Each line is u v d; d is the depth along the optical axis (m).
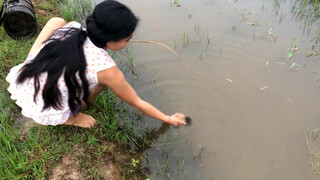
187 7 4.26
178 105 2.93
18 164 2.25
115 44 1.91
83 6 4.20
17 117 2.67
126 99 2.29
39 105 2.22
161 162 2.47
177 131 2.73
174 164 2.46
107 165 2.40
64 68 1.95
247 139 2.64
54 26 2.37
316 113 2.85
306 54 3.49
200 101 2.97
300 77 3.21
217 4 4.34
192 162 2.48
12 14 3.28
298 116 2.82
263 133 2.69
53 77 1.97
